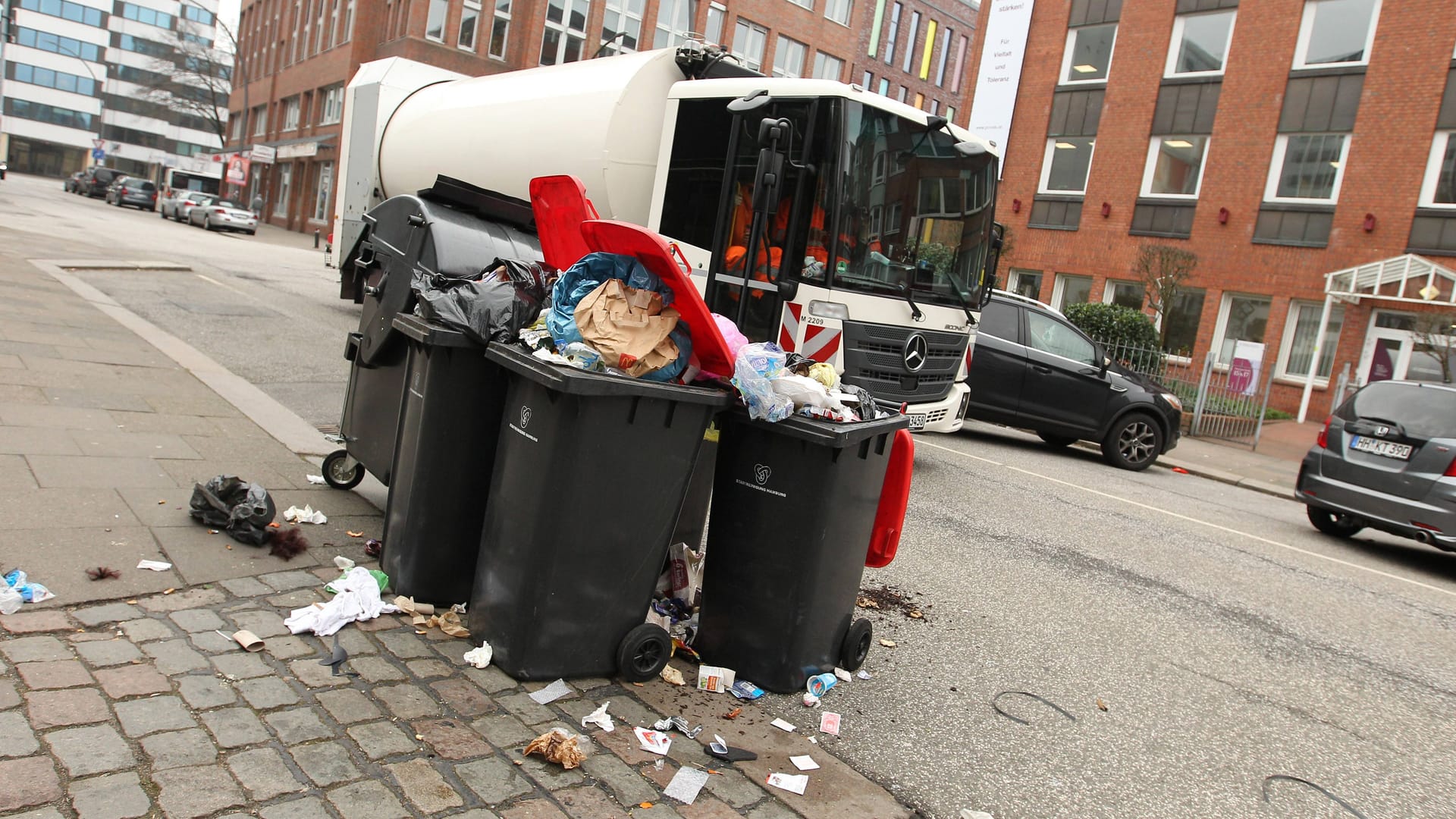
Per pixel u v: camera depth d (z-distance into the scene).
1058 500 8.69
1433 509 7.75
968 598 5.35
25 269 12.36
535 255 4.80
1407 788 3.68
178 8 101.81
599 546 3.35
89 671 2.94
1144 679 4.48
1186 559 7.09
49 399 6.05
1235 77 20.53
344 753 2.74
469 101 11.09
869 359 7.20
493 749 2.91
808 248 6.86
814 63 44.69
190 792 2.43
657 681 3.61
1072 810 3.17
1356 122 18.88
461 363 3.75
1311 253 19.28
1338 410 8.85
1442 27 17.89
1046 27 23.73
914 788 3.16
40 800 2.30
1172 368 17.89
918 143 7.46
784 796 2.94
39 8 93.69
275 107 54.97
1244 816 3.29
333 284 19.14
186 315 11.40
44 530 3.93
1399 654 5.43
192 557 3.95
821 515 3.51
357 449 4.91
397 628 3.65
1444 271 16.94
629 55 8.55
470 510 3.87
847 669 3.98
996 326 11.44
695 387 3.43
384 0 41.44
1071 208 23.20
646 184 8.28
